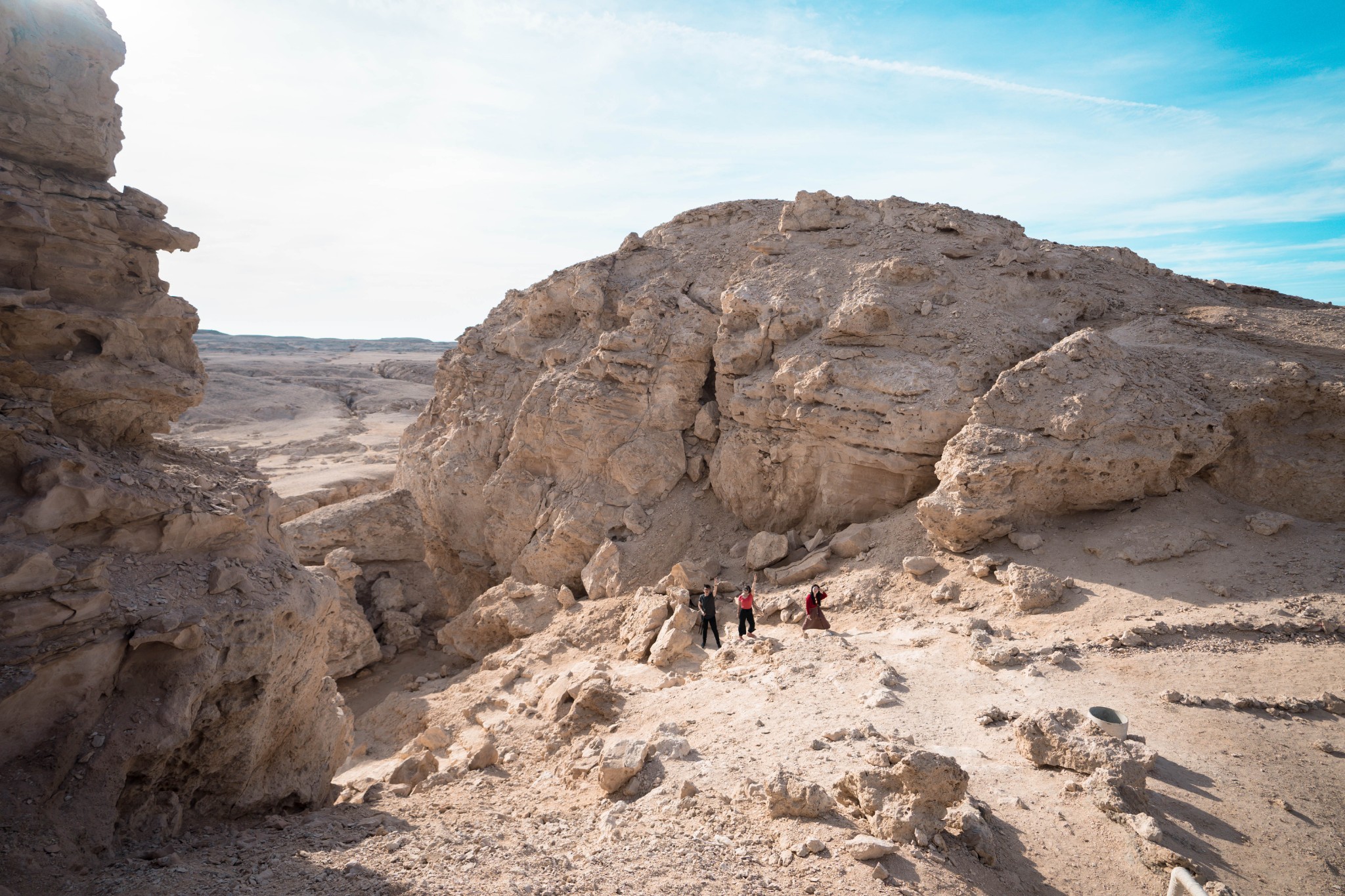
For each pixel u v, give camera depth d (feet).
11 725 20.44
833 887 18.85
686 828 22.63
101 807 20.74
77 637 21.76
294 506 87.81
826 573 50.21
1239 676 30.48
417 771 36.47
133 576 24.35
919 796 21.03
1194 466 44.60
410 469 80.74
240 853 22.22
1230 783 23.89
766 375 57.98
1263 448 45.88
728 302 61.67
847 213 67.56
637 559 58.70
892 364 52.60
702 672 41.60
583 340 70.08
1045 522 45.34
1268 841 21.11
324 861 21.12
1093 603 37.93
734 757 27.63
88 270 26.61
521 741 38.01
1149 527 42.37
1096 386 45.47
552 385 67.46
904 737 27.50
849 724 29.01
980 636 36.76
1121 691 30.30
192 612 24.38
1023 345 51.90
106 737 21.66
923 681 33.40
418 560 76.18
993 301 56.95
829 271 61.67
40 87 24.90
